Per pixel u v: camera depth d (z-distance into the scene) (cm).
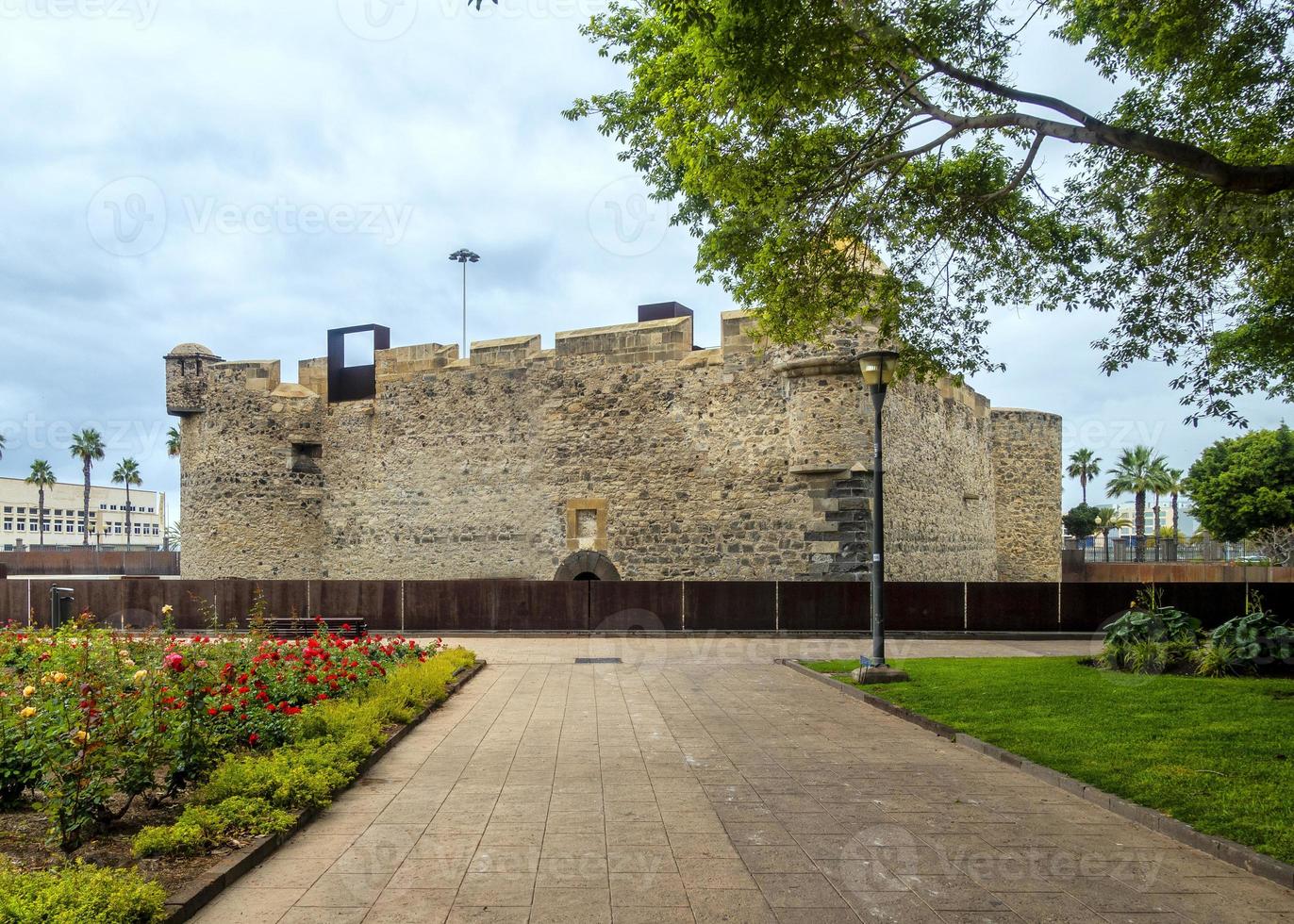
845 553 1703
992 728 815
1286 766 654
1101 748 724
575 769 694
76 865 439
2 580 1975
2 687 697
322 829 543
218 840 489
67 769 521
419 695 945
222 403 2336
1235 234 968
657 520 1897
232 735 691
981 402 2438
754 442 1803
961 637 1745
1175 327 1053
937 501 2012
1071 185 1058
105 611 1942
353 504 2289
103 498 6800
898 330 1244
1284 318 1112
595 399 1988
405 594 1877
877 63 841
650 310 2070
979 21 927
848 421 1680
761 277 1059
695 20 745
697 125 918
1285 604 1725
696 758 734
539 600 1839
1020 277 1115
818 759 732
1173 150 695
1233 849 489
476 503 2120
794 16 744
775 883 454
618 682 1184
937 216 1080
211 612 1911
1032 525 2725
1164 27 830
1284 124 962
